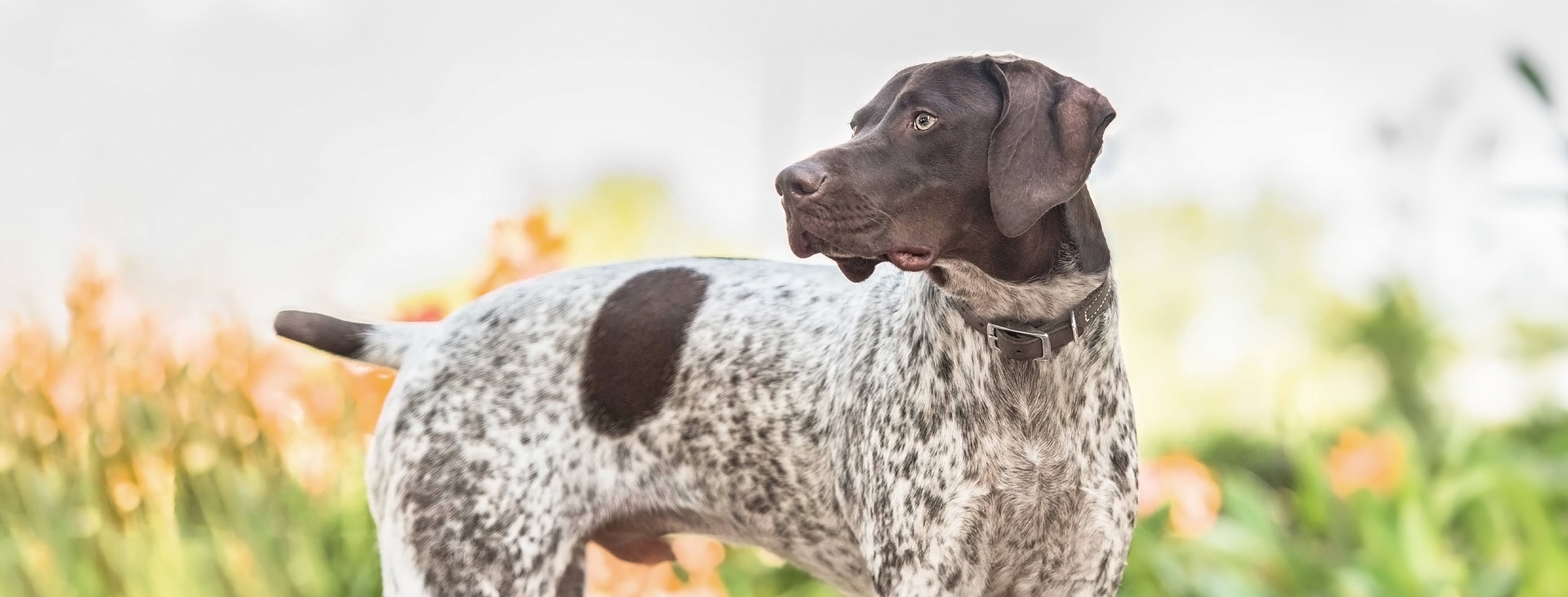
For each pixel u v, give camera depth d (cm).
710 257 674
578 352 635
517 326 645
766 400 616
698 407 626
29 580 809
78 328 830
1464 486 862
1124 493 565
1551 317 1127
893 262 522
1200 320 1266
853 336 601
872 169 512
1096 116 509
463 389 634
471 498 617
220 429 818
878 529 573
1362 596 809
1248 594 807
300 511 830
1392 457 819
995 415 551
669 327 634
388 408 648
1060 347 547
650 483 634
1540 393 1091
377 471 642
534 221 849
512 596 614
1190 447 1080
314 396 826
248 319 877
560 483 623
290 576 807
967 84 523
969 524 555
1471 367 1118
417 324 685
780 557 652
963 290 545
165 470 810
